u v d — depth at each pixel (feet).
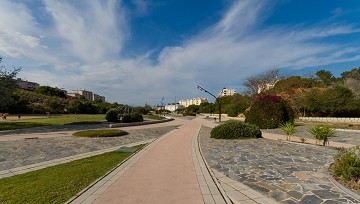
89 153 32.99
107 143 42.39
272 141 40.68
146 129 71.92
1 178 20.62
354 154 20.81
